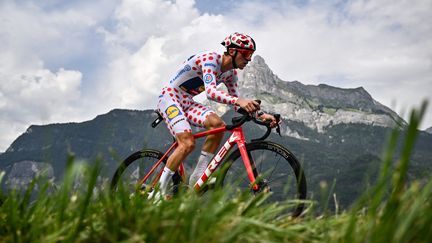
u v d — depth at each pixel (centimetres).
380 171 126
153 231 165
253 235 174
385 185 129
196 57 492
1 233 192
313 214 215
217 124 462
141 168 235
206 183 227
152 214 182
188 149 465
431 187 129
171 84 500
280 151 418
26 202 193
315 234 196
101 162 168
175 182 471
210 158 471
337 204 204
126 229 169
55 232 171
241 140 446
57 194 189
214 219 173
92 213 189
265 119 448
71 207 188
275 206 221
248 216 205
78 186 188
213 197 170
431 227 134
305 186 340
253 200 213
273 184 394
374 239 131
